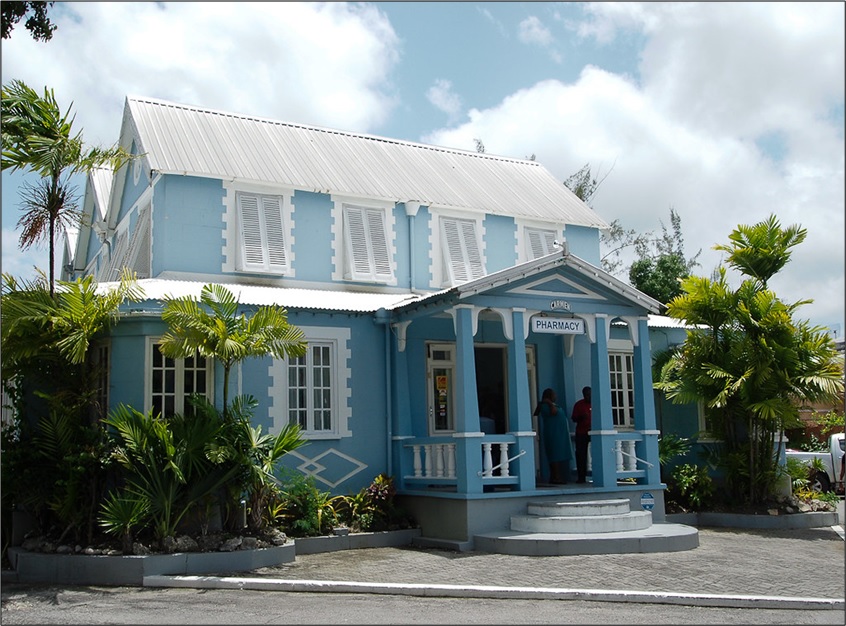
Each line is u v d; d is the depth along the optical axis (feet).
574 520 45.73
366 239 60.29
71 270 89.10
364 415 52.70
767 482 57.52
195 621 30.48
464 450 47.42
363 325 53.62
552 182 76.07
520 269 49.26
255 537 42.42
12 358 41.29
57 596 35.42
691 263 126.21
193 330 40.98
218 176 55.77
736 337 57.52
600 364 52.06
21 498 42.09
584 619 30.76
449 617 31.01
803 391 55.47
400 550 46.44
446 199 63.77
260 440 43.68
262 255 56.49
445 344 57.11
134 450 39.86
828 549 45.73
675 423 63.26
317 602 33.94
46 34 43.83
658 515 52.60
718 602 33.37
